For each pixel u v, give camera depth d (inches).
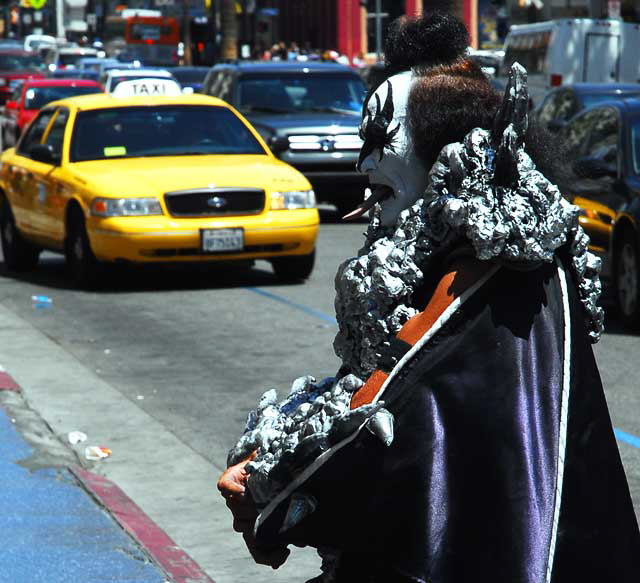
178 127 831.7
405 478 129.3
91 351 582.6
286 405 151.8
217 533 329.4
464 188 131.1
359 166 143.1
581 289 140.4
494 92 138.5
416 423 130.0
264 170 786.8
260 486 137.6
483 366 130.2
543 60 2079.2
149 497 360.5
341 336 143.0
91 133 820.0
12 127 1920.5
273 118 1185.4
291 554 314.3
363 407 130.3
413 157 138.6
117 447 412.8
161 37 3708.2
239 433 434.9
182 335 621.6
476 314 131.6
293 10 4532.5
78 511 337.1
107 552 306.3
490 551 126.3
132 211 745.0
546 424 129.3
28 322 661.3
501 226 128.1
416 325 132.8
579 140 722.8
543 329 132.3
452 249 134.0
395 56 143.3
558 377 131.2
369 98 141.1
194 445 418.6
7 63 3024.1
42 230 827.4
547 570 124.9
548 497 127.1
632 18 2464.3
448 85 137.3
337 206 1207.6
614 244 634.2
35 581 286.7
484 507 127.3
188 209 750.5
